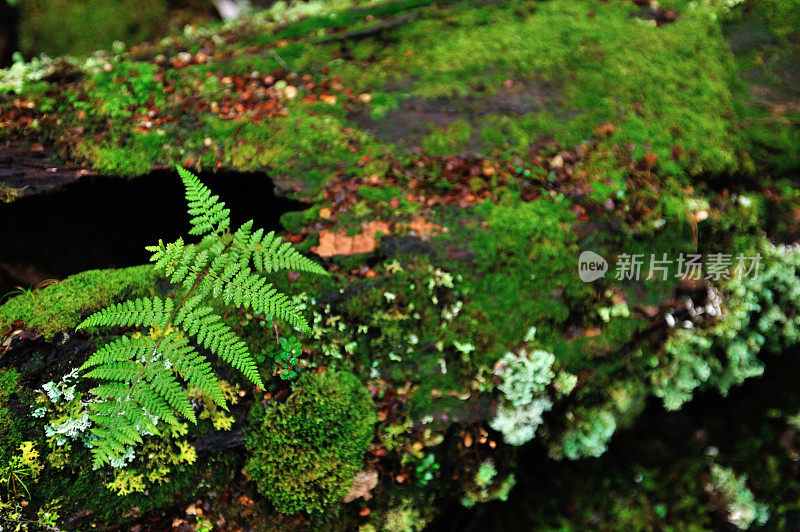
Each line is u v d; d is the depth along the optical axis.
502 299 0.90
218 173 0.94
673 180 0.93
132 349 0.84
